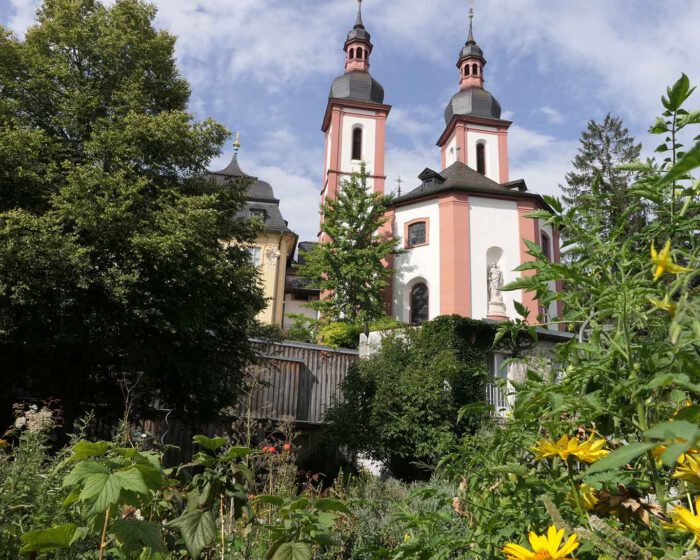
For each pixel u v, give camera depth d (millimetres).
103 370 13867
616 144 37531
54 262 11367
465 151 39938
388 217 30875
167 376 13523
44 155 13023
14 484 2820
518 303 2061
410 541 2055
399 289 29406
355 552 2189
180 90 15727
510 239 29141
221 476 2297
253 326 16297
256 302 15039
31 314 11781
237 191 15594
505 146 40312
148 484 1882
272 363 15922
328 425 14273
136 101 14102
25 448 3232
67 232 12109
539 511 1766
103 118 13711
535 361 2570
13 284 11500
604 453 1527
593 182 2000
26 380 13289
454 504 2260
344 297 28328
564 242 1970
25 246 11305
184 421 14312
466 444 2605
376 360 14172
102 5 15266
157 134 13672
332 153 37094
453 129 41156
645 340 1749
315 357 17797
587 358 1912
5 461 3217
